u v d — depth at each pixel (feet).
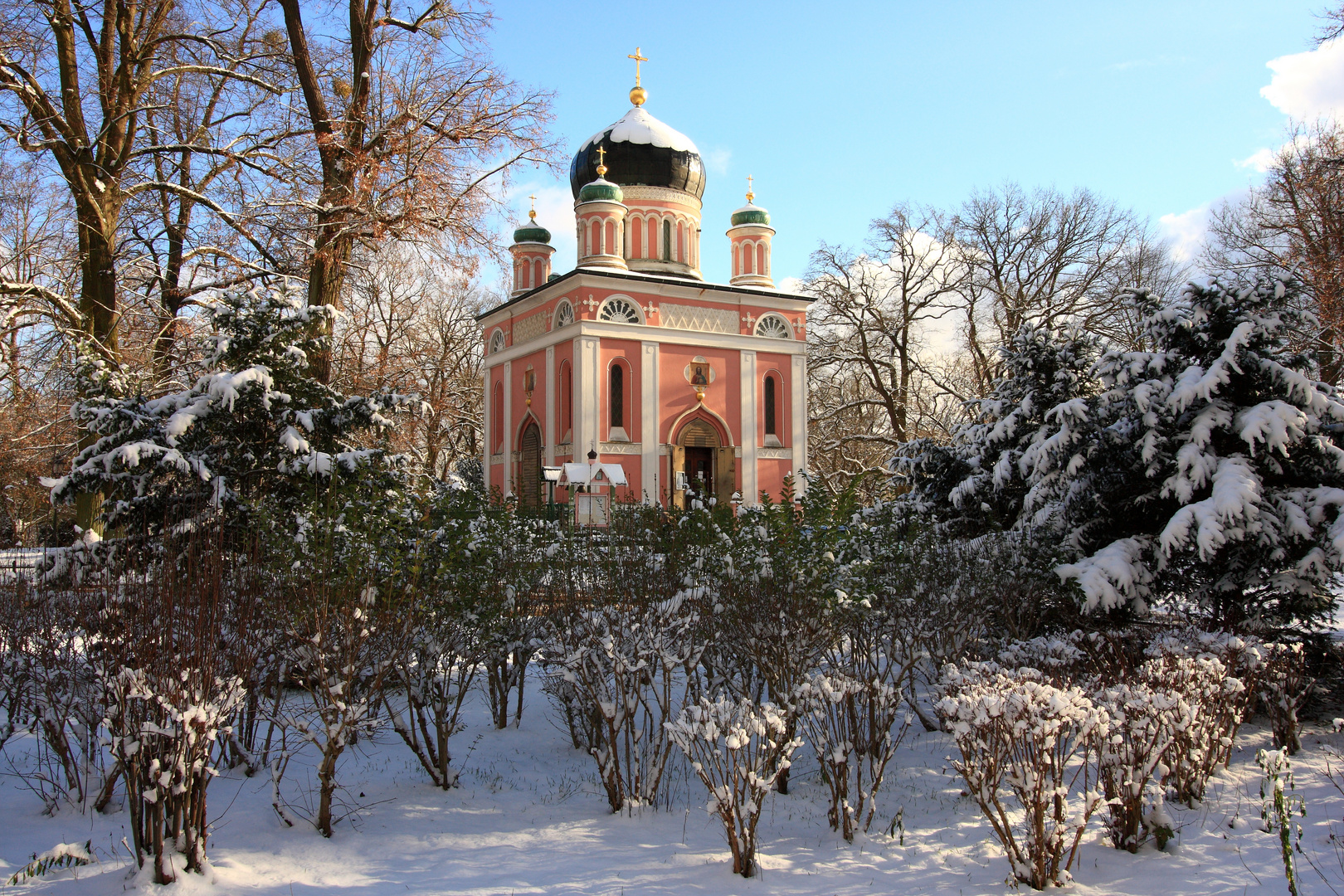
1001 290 106.73
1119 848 19.08
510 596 27.07
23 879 17.06
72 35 54.65
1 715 28.30
